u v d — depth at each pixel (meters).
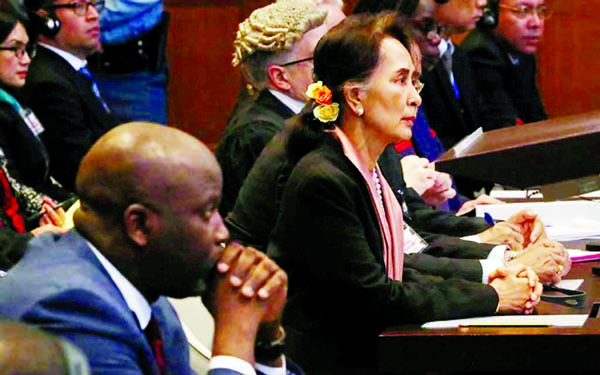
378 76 9.49
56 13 16.52
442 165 10.90
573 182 11.98
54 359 4.14
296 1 12.88
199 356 9.13
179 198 6.51
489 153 10.77
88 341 6.36
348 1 24.92
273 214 10.32
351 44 9.49
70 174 16.61
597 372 8.68
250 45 12.84
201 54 24.72
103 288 6.50
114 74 19.75
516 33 20.25
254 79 13.02
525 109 20.81
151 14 19.72
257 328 6.96
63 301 6.36
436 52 15.83
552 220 14.07
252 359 6.89
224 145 12.91
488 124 19.80
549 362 8.66
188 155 6.56
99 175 6.52
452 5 17.05
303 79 12.81
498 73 20.03
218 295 6.92
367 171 9.66
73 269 6.47
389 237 9.81
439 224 13.30
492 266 10.48
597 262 11.60
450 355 8.77
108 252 6.56
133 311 6.61
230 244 7.02
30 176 14.88
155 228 6.51
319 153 9.53
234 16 24.66
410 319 9.27
